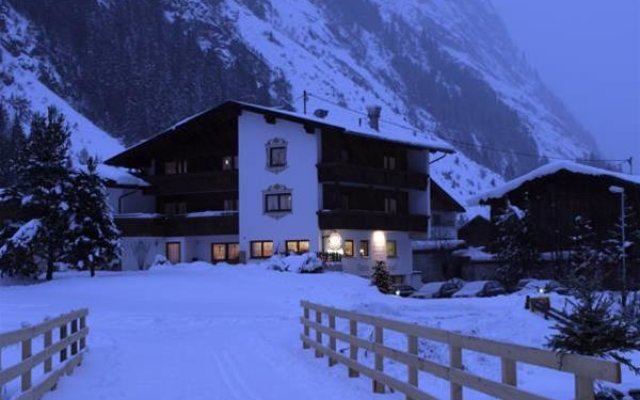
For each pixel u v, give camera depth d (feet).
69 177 135.33
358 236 168.76
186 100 518.37
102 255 134.51
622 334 33.04
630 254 140.05
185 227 172.55
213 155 175.63
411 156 187.62
